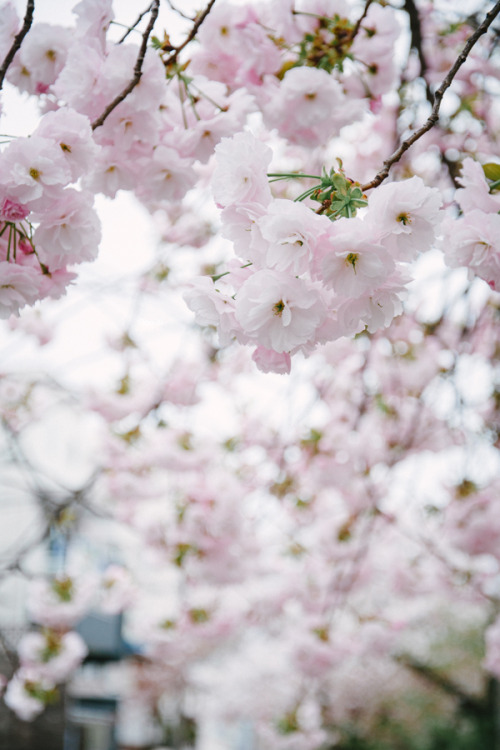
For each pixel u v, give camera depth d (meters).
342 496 5.34
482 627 13.56
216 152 1.36
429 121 1.48
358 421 4.44
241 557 4.84
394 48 2.43
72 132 1.65
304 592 6.46
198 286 1.39
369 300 1.36
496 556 4.72
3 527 6.60
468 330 3.93
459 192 1.64
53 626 6.20
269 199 1.36
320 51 2.36
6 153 1.56
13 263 1.72
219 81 2.39
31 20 1.64
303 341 1.30
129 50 1.88
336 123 2.38
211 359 4.51
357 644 6.21
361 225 1.26
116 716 15.31
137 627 6.68
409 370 4.97
